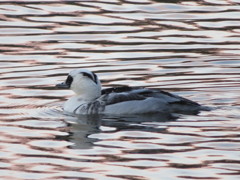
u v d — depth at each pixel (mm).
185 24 25219
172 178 14070
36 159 15078
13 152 15461
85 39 23922
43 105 18906
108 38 23969
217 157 15008
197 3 27422
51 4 27219
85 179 14031
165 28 24844
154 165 14680
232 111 18172
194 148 15531
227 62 22000
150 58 22312
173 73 21141
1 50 22922
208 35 24234
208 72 21203
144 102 18297
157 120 17688
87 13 26203
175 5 27125
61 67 21531
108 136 16500
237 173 14266
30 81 20516
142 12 26344
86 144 15945
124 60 22156
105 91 18953
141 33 24422
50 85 20297
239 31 24594
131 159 14992
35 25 25109
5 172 14406
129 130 16891
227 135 16312
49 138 16391
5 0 27641
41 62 21953
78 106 18484
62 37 24094
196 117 17766
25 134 16656
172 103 18328
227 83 20312
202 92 19672
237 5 27141
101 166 14672
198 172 14320
